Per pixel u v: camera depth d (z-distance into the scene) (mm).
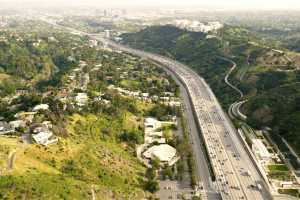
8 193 165625
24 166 193875
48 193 175625
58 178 194500
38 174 190375
